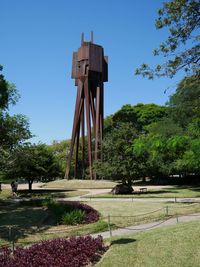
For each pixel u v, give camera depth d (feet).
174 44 41.19
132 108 236.22
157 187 146.10
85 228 52.95
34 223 58.65
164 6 40.37
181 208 70.64
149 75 42.52
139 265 32.71
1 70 69.46
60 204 69.62
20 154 93.71
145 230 49.65
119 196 106.63
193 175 173.27
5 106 79.25
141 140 95.40
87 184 155.12
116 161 114.62
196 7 39.86
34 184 204.44
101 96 174.70
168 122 139.33
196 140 80.23
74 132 174.81
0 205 86.79
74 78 175.11
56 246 36.27
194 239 40.68
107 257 35.47
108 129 244.83
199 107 49.52
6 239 47.75
